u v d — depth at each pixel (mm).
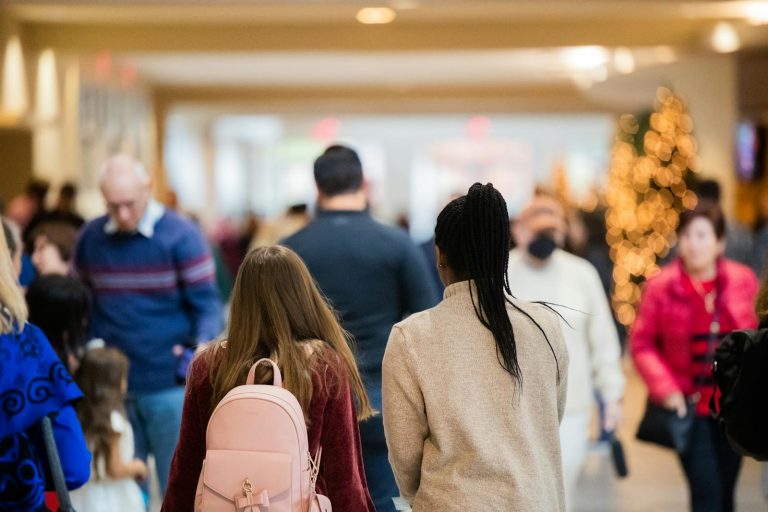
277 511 4566
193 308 8586
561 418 5168
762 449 5617
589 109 41125
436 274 16797
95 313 8516
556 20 22078
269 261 4984
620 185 25859
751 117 25297
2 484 4688
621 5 17859
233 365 4867
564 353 5008
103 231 8492
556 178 34406
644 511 11188
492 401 4801
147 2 17422
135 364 8445
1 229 4855
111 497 7176
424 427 4840
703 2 17562
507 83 35219
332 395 4906
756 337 5570
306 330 5016
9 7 18922
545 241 8234
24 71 22031
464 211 4914
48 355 4867
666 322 8359
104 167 8383
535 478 4746
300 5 17328
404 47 22547
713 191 13047
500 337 4805
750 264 14531
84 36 22578
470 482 4703
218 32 22781
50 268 9281
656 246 24875
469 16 21359
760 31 21328
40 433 4824
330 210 7355
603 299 8430
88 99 27703
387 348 4934
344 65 30281
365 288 7219
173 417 8492
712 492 8227
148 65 31000
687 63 26016
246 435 4613
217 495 4594
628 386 20141
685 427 8172
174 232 8500
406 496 4992
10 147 22234
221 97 36812
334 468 4918
